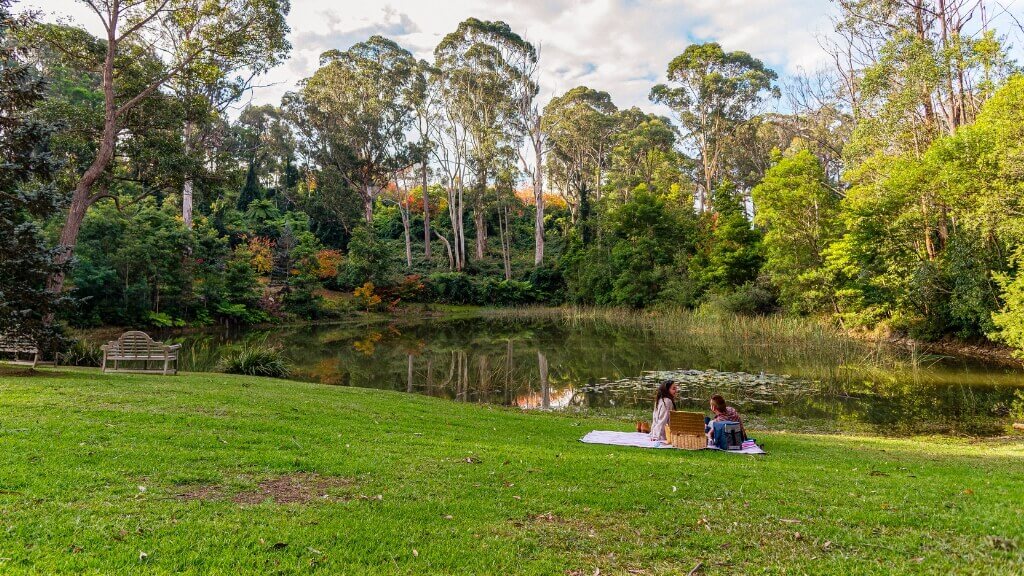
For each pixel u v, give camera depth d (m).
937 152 21.11
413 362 21.81
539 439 8.48
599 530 4.29
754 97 54.03
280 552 3.56
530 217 76.94
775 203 30.53
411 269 56.88
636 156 59.28
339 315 44.91
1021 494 5.67
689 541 4.10
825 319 29.12
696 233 43.59
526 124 59.50
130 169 22.78
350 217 57.81
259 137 67.69
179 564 3.30
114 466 5.09
